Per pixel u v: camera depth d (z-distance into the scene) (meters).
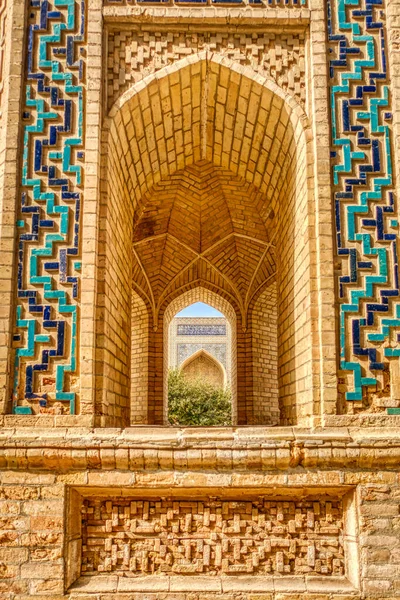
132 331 9.94
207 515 4.11
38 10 4.60
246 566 4.04
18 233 4.31
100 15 4.58
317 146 4.39
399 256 4.30
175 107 5.07
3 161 4.38
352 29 4.57
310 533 4.09
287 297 5.22
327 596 3.87
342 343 4.18
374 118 4.46
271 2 4.63
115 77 4.61
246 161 5.80
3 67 4.61
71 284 4.25
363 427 4.06
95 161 4.38
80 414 4.07
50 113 4.46
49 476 3.98
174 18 4.59
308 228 4.32
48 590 3.84
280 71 4.62
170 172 6.11
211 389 18.61
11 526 3.92
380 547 3.89
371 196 4.36
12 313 4.19
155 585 3.95
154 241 9.05
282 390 5.49
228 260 9.44
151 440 4.00
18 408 4.09
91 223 4.31
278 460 3.96
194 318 19.73
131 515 4.12
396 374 4.14
